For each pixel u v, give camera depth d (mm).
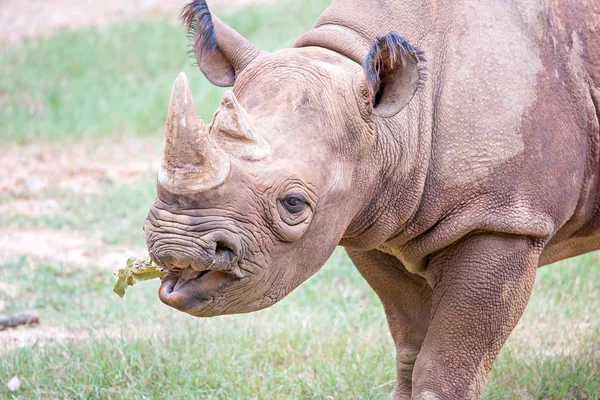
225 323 18266
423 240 12414
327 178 10805
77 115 36250
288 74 11102
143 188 28062
